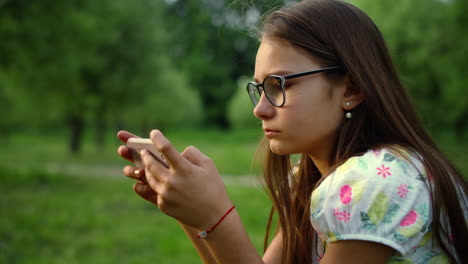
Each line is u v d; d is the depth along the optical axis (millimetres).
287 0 1335
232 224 962
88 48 14062
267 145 1443
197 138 47062
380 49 1166
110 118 26672
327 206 967
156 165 964
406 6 15211
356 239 916
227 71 65062
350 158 1037
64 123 37688
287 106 1067
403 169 984
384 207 920
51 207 9953
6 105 20312
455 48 14320
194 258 6004
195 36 66562
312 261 1278
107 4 15281
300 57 1076
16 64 12305
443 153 1205
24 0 11594
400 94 1182
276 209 1408
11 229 7344
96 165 22625
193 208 946
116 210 9945
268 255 1450
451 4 13781
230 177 18188
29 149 31812
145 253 6293
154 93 21547
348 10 1149
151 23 20531
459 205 1038
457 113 15875
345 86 1103
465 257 1065
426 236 1001
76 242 6816
